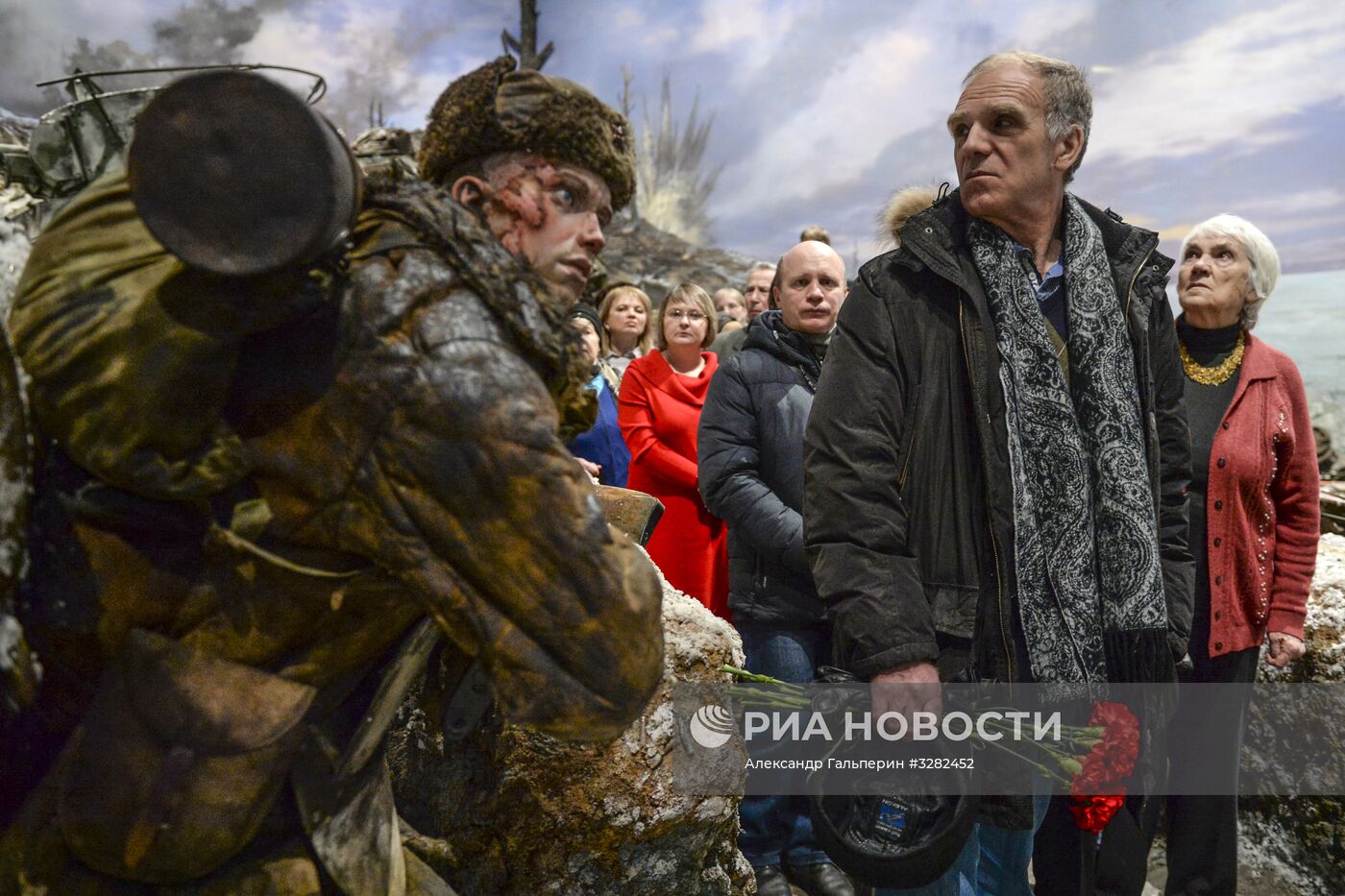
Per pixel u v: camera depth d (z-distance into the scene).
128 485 0.78
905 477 1.60
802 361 2.48
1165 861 2.79
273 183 0.71
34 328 0.78
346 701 0.94
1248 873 2.77
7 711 0.83
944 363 1.59
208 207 0.71
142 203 0.71
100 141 1.09
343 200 0.74
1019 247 1.61
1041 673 1.56
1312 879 2.63
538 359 0.86
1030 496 1.57
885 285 1.63
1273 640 2.46
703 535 2.79
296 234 0.72
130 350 0.75
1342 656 2.57
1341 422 4.73
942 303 1.61
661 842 1.54
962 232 1.63
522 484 0.80
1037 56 1.58
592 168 0.93
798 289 2.47
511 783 1.48
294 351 0.80
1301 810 2.66
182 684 0.83
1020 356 1.57
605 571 0.83
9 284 0.99
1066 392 1.58
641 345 4.03
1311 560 2.45
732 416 2.44
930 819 1.56
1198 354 2.45
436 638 0.99
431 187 0.88
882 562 1.56
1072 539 1.58
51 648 0.84
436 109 0.94
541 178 0.91
